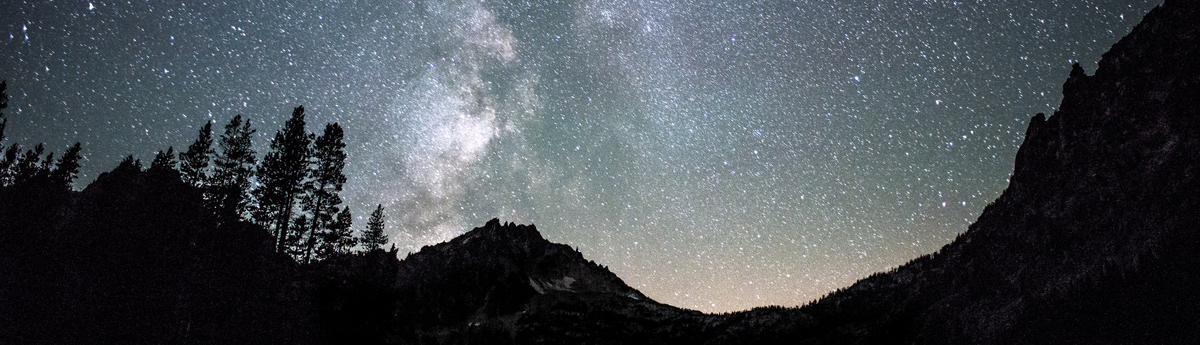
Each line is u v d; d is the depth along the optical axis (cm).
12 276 3681
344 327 4697
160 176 4559
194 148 4909
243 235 4659
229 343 4088
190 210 4516
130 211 4312
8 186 4300
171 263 4175
